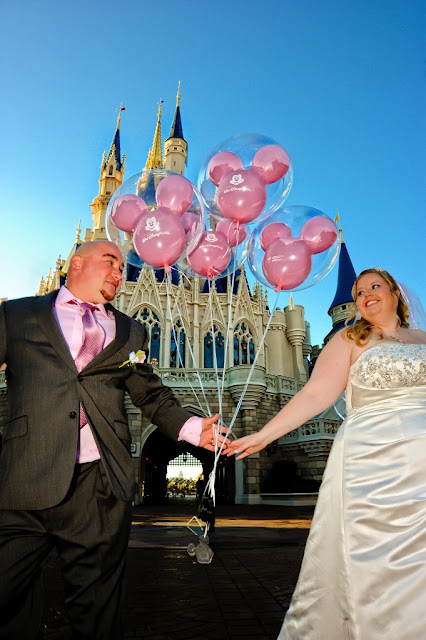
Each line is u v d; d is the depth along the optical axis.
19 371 2.04
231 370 22.86
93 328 2.24
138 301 26.95
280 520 11.68
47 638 2.79
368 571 1.69
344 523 1.85
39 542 1.84
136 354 2.29
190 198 3.60
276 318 30.56
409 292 2.99
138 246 3.53
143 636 2.86
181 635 2.88
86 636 1.78
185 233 3.56
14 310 2.18
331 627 1.73
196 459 33.03
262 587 4.21
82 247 2.43
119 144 45.31
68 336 2.17
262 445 2.27
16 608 1.75
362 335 2.32
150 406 2.49
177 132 47.12
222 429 2.46
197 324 27.31
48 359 2.05
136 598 3.82
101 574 1.88
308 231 3.86
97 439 1.99
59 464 1.87
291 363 30.25
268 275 3.82
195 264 4.18
